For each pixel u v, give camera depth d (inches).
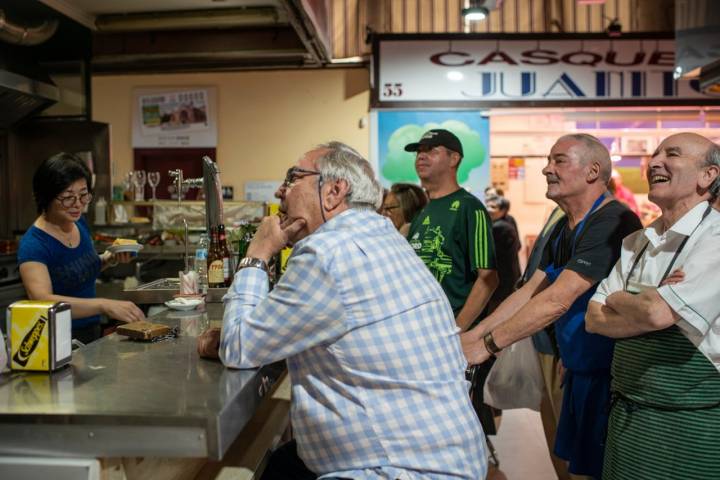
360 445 58.1
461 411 60.2
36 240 99.3
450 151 114.2
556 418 113.0
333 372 59.0
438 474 57.9
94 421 49.5
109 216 203.8
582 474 90.4
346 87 266.1
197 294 99.7
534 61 252.7
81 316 89.9
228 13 233.8
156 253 173.2
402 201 162.6
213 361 64.8
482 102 254.4
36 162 215.0
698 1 189.8
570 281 82.1
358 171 65.5
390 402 58.2
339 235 59.6
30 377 59.3
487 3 204.8
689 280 65.7
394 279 59.7
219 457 49.2
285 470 71.3
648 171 73.7
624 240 79.2
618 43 251.1
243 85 269.1
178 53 259.8
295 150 268.5
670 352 69.1
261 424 81.1
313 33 205.6
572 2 260.1
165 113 270.4
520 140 268.1
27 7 181.2
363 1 263.7
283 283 58.1
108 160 211.6
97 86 271.6
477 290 107.0
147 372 60.8
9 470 50.6
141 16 236.5
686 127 259.6
